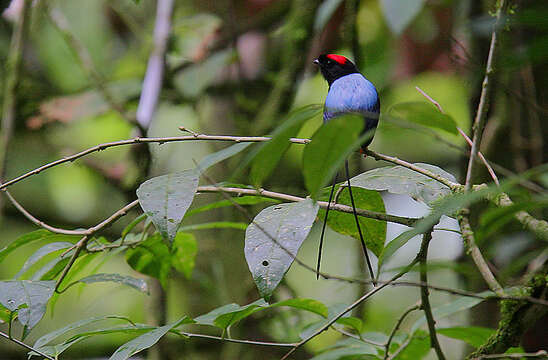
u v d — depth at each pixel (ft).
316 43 33.04
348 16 29.40
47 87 37.37
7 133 27.96
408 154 38.11
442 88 37.86
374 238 17.75
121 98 35.06
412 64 33.81
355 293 27.73
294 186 34.60
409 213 35.27
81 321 15.61
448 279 33.24
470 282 23.43
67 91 38.34
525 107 23.31
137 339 14.19
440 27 30.68
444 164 36.60
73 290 38.55
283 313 28.68
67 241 18.29
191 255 19.97
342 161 9.59
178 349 29.30
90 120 37.52
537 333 22.49
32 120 34.71
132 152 29.84
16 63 28.81
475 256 13.66
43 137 38.68
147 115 29.58
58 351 14.99
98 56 40.98
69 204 40.65
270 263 13.32
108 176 31.89
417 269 12.01
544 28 10.19
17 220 40.34
